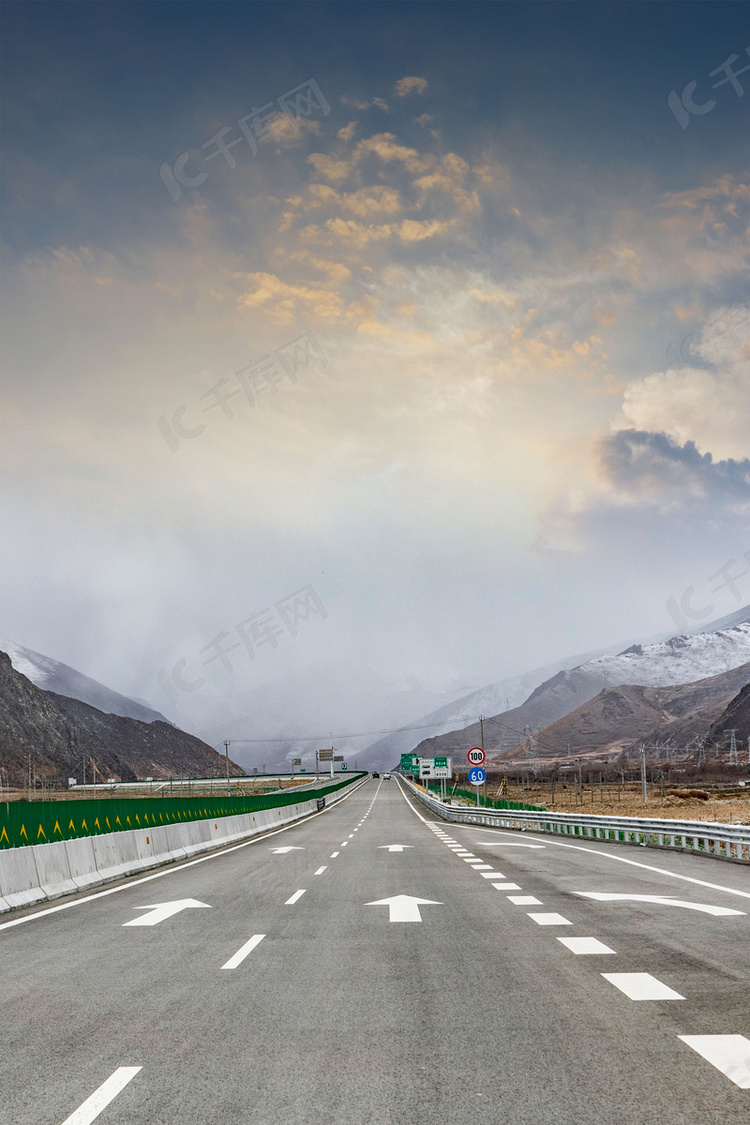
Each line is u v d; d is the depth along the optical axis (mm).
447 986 8141
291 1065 5930
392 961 9375
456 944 10312
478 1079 5586
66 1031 6859
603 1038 6395
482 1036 6508
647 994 7664
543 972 8648
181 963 9469
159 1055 6195
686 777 169750
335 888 16562
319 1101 5258
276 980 8531
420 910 13250
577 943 10180
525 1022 6859
